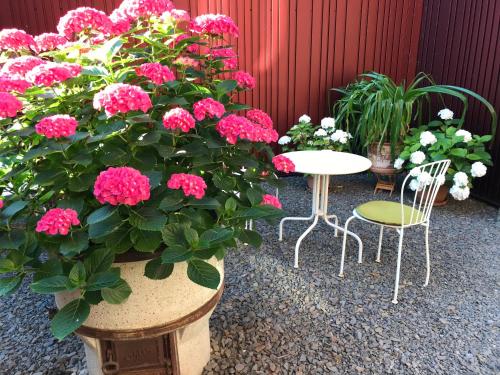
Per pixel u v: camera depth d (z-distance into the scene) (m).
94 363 1.50
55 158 1.25
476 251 2.68
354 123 4.05
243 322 1.94
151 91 1.52
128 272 1.25
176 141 1.38
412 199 3.62
